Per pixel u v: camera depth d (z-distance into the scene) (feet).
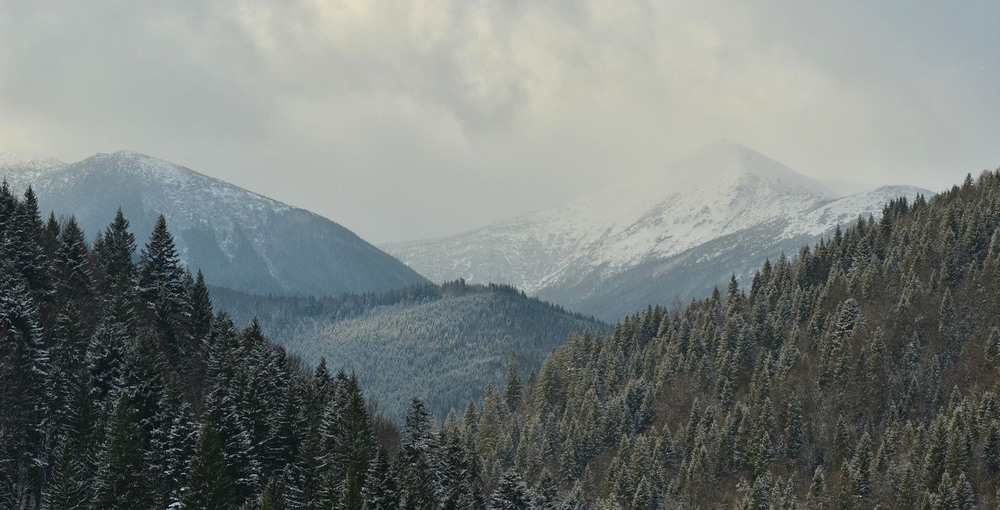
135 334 383.86
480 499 404.98
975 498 522.06
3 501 301.43
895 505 540.11
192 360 414.00
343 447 360.89
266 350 419.54
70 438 309.01
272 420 370.94
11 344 325.01
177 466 315.58
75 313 369.30
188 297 433.89
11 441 311.27
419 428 402.72
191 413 328.08
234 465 326.65
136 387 339.36
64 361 353.72
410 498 342.03
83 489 295.89
